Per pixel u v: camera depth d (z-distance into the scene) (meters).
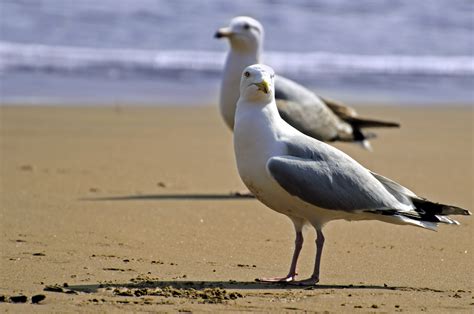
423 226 9.05
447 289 9.00
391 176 16.16
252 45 15.13
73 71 29.05
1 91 25.66
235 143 9.28
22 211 12.49
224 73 15.27
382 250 10.77
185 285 8.90
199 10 36.81
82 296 8.33
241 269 9.75
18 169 15.87
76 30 33.50
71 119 21.94
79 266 9.62
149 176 15.69
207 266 9.82
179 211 12.84
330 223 12.26
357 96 27.53
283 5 38.84
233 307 8.08
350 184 8.98
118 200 13.52
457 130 22.17
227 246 10.84
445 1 41.78
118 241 10.91
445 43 36.50
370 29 37.31
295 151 9.09
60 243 10.69
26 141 18.83
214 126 21.92
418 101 27.03
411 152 18.88
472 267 9.99
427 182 15.66
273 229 11.87
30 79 27.66
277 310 8.02
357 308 8.16
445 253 10.65
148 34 33.84
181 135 20.41
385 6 40.69
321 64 32.28
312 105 14.70
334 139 15.02
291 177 8.86
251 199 13.98
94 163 16.73
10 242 10.67
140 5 36.88
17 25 33.38
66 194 13.87
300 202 8.98
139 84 28.05
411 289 8.96
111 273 9.34
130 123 21.78
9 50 30.70
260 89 9.13
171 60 31.27
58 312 7.80
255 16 36.97
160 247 10.66
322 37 35.69
